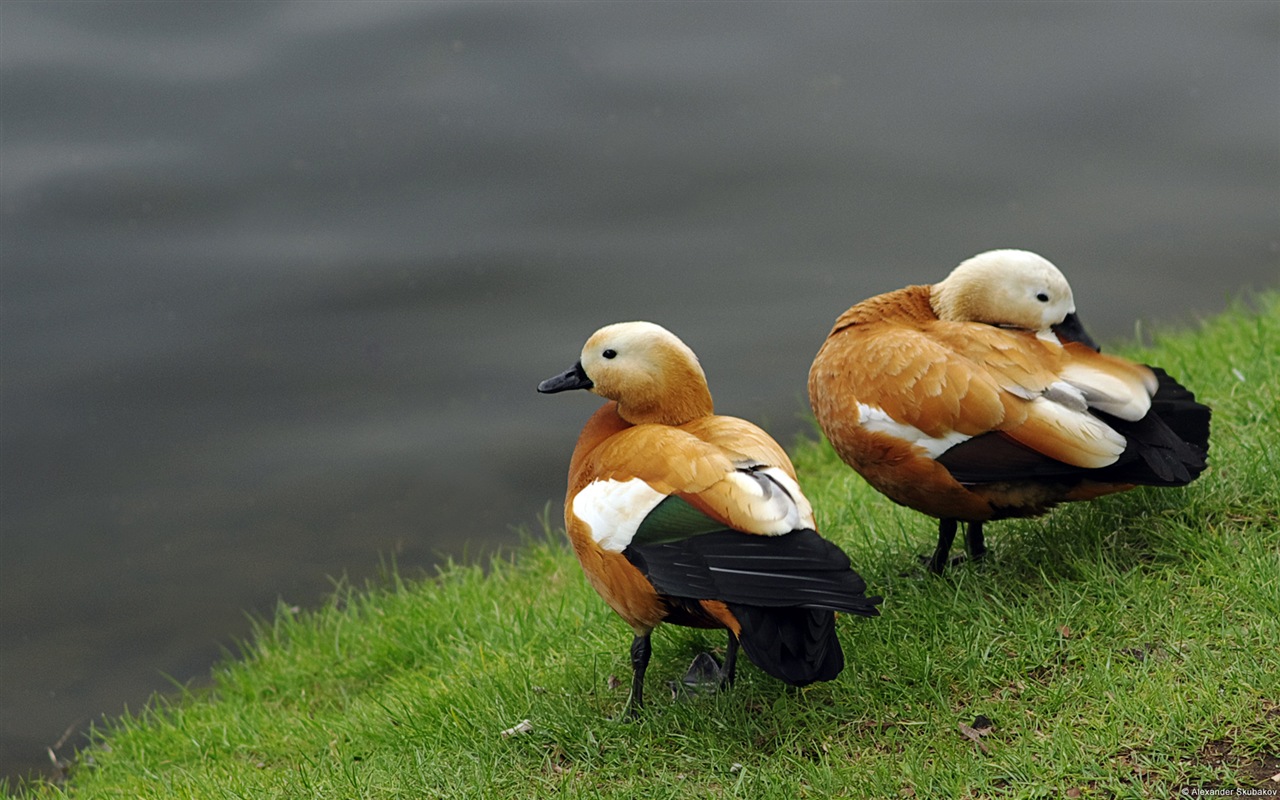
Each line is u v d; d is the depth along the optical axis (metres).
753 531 7.30
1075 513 9.47
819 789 7.06
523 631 10.45
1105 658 7.79
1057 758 6.96
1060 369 8.77
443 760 8.29
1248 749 6.81
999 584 8.88
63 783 11.34
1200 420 8.95
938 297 9.89
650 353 8.70
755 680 8.28
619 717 8.27
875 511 11.01
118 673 13.42
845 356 9.13
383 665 11.66
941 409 8.54
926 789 6.91
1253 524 8.95
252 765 9.86
